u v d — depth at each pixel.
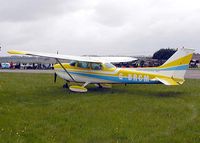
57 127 10.22
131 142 8.78
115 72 18.55
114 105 14.04
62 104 14.16
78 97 16.42
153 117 11.76
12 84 22.12
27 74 34.78
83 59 18.92
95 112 12.52
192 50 17.44
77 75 19.44
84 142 8.82
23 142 8.48
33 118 11.35
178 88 20.72
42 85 21.64
